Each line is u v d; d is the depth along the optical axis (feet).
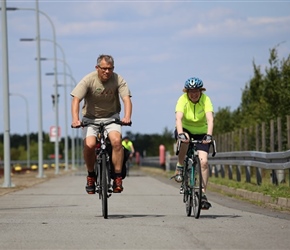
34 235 64.75
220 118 239.50
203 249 56.24
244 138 169.48
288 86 159.94
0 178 240.12
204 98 78.79
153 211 91.30
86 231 67.46
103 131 77.97
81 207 98.17
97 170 79.66
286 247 57.16
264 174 157.69
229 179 160.56
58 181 206.18
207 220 77.05
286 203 98.17
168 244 58.85
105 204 78.38
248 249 56.18
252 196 115.75
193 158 79.41
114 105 78.54
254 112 185.37
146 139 635.25
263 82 180.65
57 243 59.82
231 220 77.15
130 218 79.87
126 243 59.67
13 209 95.71
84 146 78.18
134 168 437.99
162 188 155.43
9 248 57.31
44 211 91.66
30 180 215.72
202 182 77.71
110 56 76.28
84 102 78.69
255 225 71.97
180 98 78.95
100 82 76.59
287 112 159.84
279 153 115.55
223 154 160.45
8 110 167.84
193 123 79.36
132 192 138.21
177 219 78.33
